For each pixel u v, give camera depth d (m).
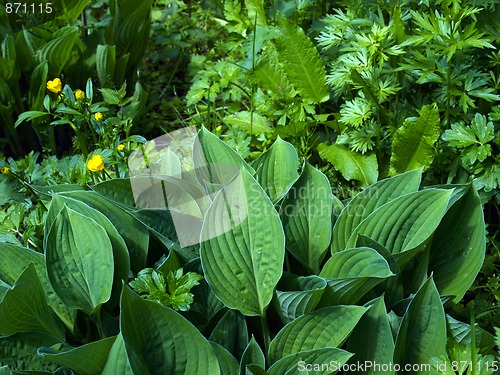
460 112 2.32
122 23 2.66
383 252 2.02
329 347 1.92
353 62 2.33
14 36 2.66
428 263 2.09
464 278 2.08
